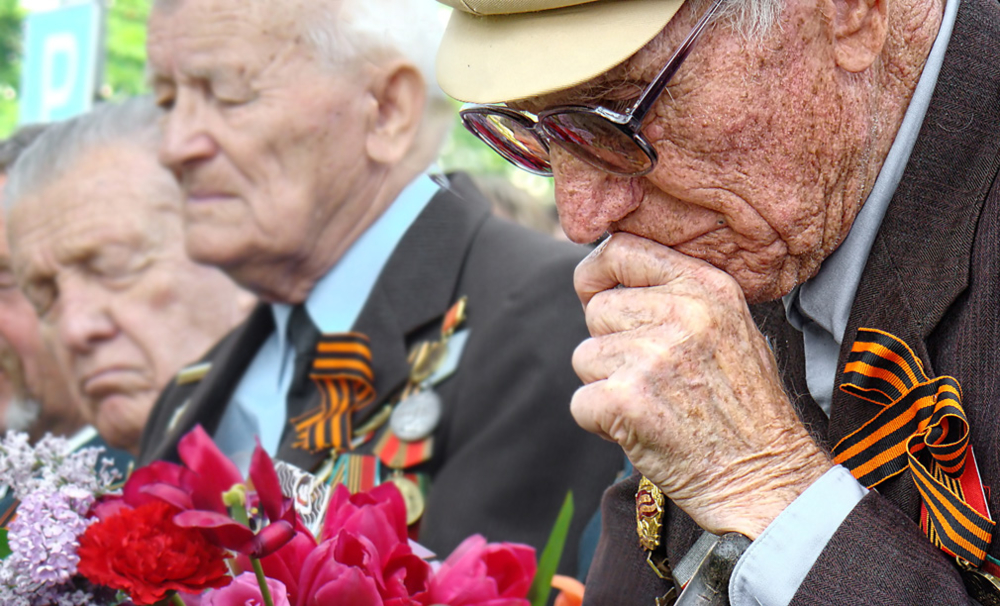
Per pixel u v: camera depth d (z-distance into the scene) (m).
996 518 1.70
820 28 1.75
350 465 3.13
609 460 3.05
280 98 3.28
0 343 3.98
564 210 1.88
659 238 1.91
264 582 1.81
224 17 3.28
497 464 3.03
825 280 2.04
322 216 3.35
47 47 4.39
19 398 4.01
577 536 2.98
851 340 1.97
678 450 1.83
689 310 1.83
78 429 3.96
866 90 1.87
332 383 3.28
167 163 3.52
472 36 1.82
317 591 1.85
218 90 3.34
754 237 1.85
